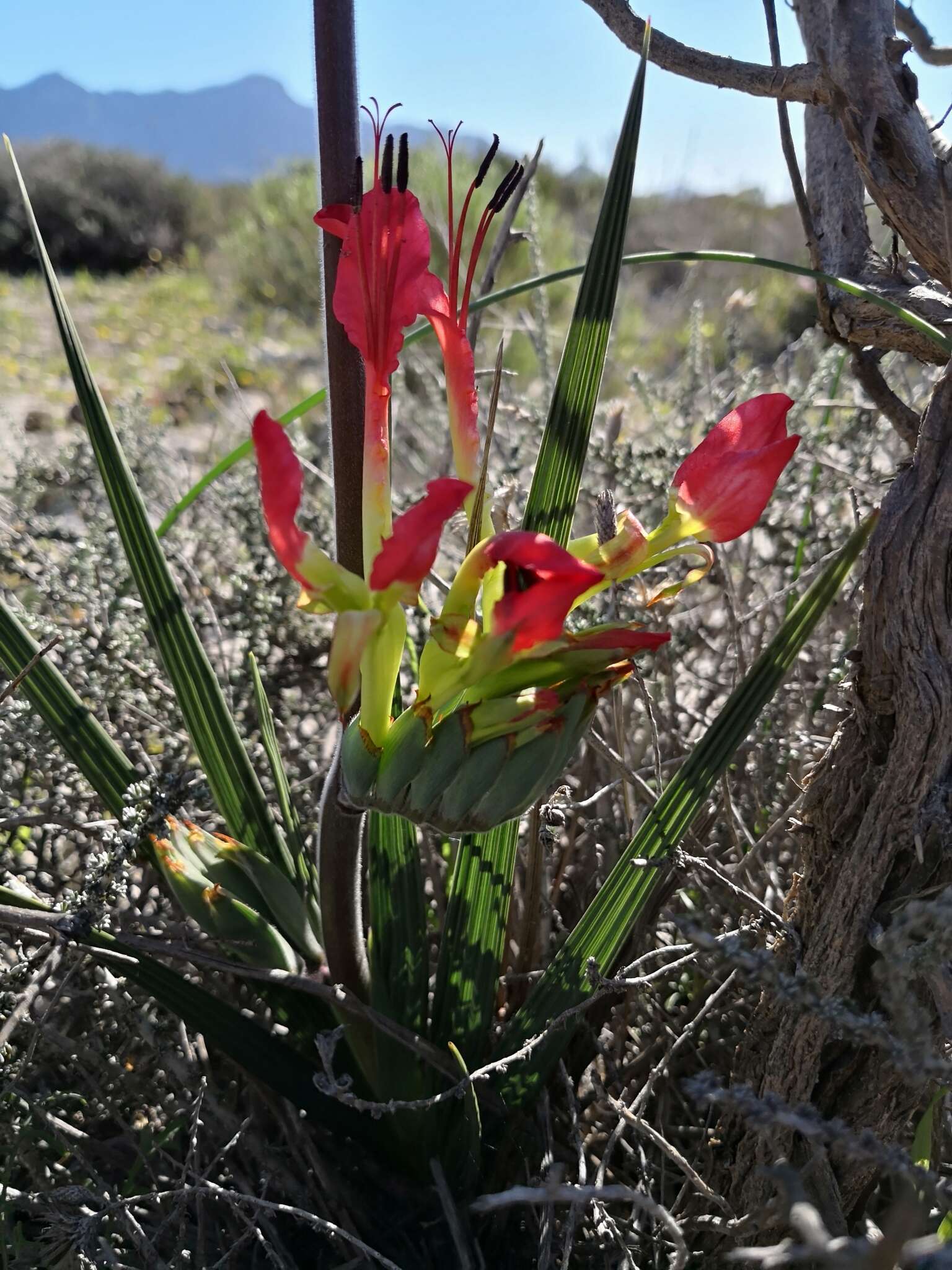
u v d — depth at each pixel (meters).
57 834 0.26
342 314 0.15
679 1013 0.25
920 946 0.14
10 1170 0.19
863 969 0.17
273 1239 0.19
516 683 0.14
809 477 0.34
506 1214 0.20
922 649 0.15
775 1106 0.12
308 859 0.26
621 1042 0.23
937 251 0.18
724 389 0.44
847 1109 0.17
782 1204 0.15
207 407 0.83
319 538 0.39
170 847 0.18
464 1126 0.20
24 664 0.20
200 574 0.38
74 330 0.19
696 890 0.26
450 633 0.13
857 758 0.16
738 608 0.33
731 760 0.18
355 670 0.13
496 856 0.19
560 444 0.19
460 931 0.20
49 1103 0.21
